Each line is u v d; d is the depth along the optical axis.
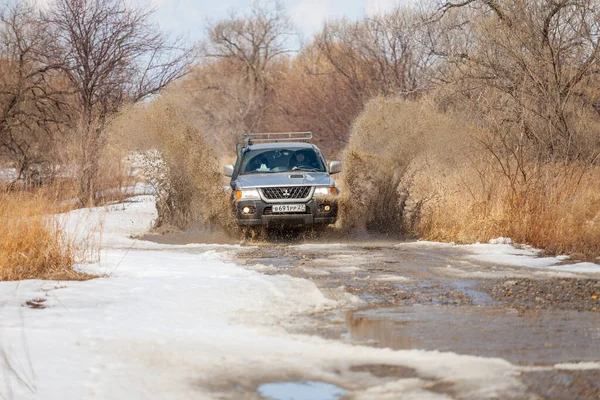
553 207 24.39
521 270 19.11
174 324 12.91
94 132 41.28
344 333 12.38
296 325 12.99
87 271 18.91
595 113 32.28
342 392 9.00
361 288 16.72
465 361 10.36
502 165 26.02
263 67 129.75
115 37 45.12
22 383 8.84
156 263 20.72
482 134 28.34
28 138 50.06
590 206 24.27
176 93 33.22
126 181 45.00
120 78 45.41
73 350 10.56
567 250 22.25
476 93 33.62
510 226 24.95
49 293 15.78
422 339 11.91
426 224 28.08
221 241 28.06
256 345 11.26
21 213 20.34
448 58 37.56
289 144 31.28
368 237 28.59
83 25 45.00
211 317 13.58
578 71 31.20
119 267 19.80
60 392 8.55
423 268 19.77
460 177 28.41
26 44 48.53
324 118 80.44
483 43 34.09
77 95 47.97
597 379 9.50
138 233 29.83
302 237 28.98
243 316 13.67
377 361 10.38
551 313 13.89
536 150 28.81
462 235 25.86
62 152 42.00
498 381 9.39
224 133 106.94
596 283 16.97
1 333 11.68
